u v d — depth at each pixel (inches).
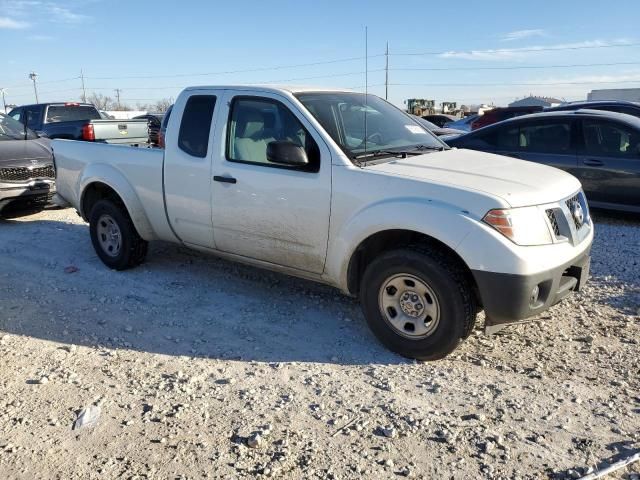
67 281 230.4
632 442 120.5
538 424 128.0
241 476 112.3
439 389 143.6
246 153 189.8
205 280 228.8
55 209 372.5
